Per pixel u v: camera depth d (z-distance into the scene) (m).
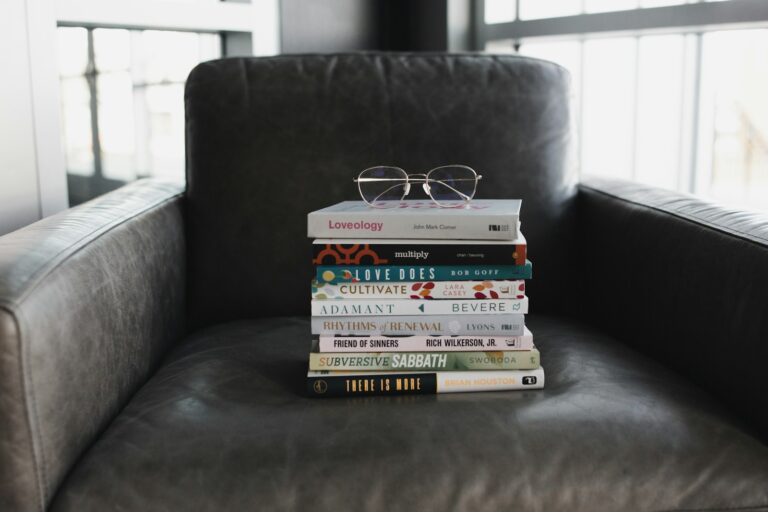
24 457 0.79
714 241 1.07
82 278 0.94
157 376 1.15
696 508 0.87
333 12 2.51
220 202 1.43
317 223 1.04
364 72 1.48
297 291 1.43
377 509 0.84
